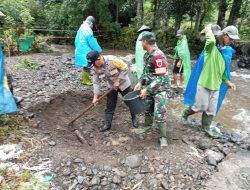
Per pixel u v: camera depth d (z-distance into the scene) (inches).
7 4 605.6
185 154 174.6
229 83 192.5
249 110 281.1
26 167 154.9
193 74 199.0
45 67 355.3
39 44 503.8
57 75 321.4
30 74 318.0
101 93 265.7
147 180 153.0
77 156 165.9
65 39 649.0
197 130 211.9
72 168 156.9
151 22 602.9
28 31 483.8
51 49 542.6
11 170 151.3
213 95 192.5
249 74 436.5
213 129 216.8
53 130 195.8
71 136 193.3
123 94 196.4
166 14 569.0
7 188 138.6
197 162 169.3
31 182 145.0
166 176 156.2
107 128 202.2
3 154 162.7
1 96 177.9
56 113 222.7
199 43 570.3
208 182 156.9
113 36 633.0
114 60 183.3
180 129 210.4
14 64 362.6
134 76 257.1
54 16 657.6
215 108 194.7
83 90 271.1
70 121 213.5
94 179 149.6
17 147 168.7
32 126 193.6
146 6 727.7
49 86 277.3
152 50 169.9
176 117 243.0
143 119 223.3
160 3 565.3
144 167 160.9
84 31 267.7
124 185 149.6
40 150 168.7
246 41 568.7
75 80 303.0
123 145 183.9
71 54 499.8
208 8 629.9
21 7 645.3
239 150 192.5
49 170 154.2
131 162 162.6
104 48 623.8
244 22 657.0
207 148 185.9
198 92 193.3
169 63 467.8
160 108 174.4
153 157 169.0
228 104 295.0
